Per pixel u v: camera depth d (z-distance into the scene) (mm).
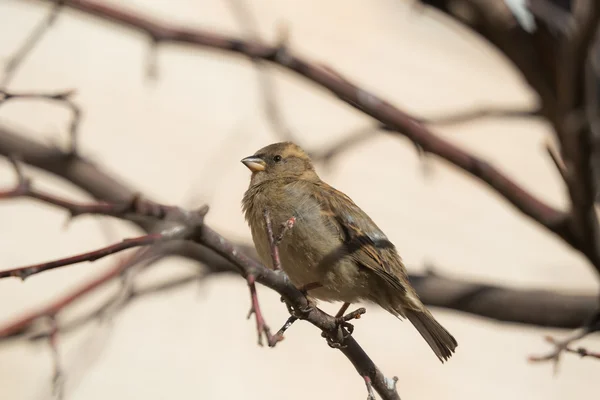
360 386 13680
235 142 15758
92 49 15594
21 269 3979
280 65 7027
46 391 8242
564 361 14875
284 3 17828
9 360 11617
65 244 13391
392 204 16312
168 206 4301
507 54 6512
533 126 18312
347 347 5312
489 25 6430
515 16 6395
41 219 13414
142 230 7426
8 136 8125
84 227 13570
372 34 18312
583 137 6152
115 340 12844
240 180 15391
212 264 7379
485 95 18344
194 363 13227
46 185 13438
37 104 14414
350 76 17609
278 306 14047
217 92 16312
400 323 14586
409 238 16125
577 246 6820
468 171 6914
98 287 5059
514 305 7520
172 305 13484
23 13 15180
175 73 16156
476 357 14703
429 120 7168
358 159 16547
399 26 18641
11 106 14234
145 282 11578
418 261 15938
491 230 16531
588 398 14492
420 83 18031
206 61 16484
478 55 19109
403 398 13984
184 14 15875
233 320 13703
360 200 16203
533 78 6449
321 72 6980
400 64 18109
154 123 15562
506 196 6887
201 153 15586
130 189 8289
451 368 14391
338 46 17844
